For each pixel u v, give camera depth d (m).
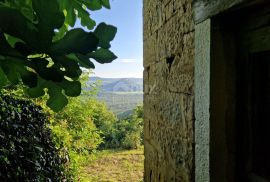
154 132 3.03
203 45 1.58
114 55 0.75
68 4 0.99
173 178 2.27
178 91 2.14
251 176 1.40
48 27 0.65
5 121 3.07
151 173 3.19
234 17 1.44
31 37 0.64
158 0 2.79
